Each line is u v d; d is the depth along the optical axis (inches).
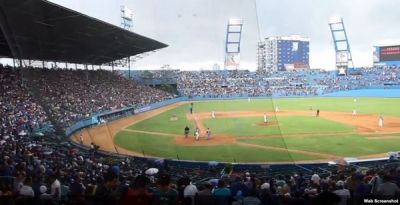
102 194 194.9
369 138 1203.2
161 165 300.5
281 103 2556.6
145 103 1032.2
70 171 468.8
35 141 819.4
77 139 655.1
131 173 316.8
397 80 3408.0
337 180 387.9
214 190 245.0
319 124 1512.1
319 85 3408.0
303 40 5270.7
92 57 836.6
